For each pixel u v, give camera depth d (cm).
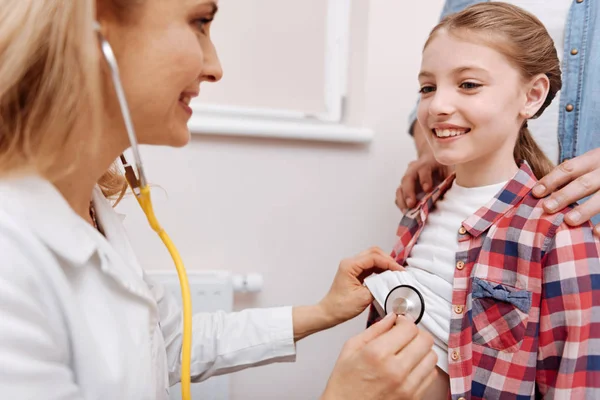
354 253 130
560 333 65
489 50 69
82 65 45
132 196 114
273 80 131
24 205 47
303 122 129
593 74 85
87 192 59
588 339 63
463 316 71
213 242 123
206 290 113
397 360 53
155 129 57
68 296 47
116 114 53
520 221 70
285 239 127
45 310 45
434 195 85
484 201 75
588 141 85
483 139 71
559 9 90
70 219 50
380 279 78
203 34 58
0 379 38
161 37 50
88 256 50
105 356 49
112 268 53
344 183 127
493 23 70
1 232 44
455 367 70
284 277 128
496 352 68
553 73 75
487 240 72
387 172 129
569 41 88
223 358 80
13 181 48
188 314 60
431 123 73
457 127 71
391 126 128
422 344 56
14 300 41
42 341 43
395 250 90
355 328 133
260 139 122
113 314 52
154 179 119
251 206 124
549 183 70
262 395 131
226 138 120
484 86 69
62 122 48
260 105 131
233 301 126
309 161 125
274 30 129
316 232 128
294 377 132
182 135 60
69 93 47
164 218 120
